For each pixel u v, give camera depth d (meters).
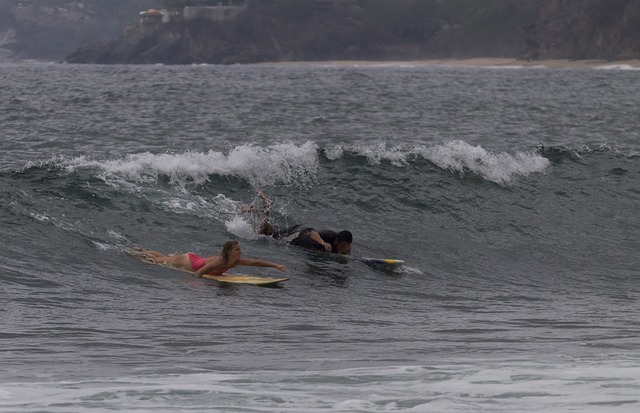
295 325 35.31
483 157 68.31
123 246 46.50
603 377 25.53
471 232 57.03
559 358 29.16
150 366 27.64
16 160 72.00
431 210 59.84
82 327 33.00
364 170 63.88
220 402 22.31
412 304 40.97
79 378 25.44
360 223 56.47
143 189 54.97
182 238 49.44
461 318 37.91
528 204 63.31
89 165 56.66
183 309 37.06
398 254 51.22
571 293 45.38
